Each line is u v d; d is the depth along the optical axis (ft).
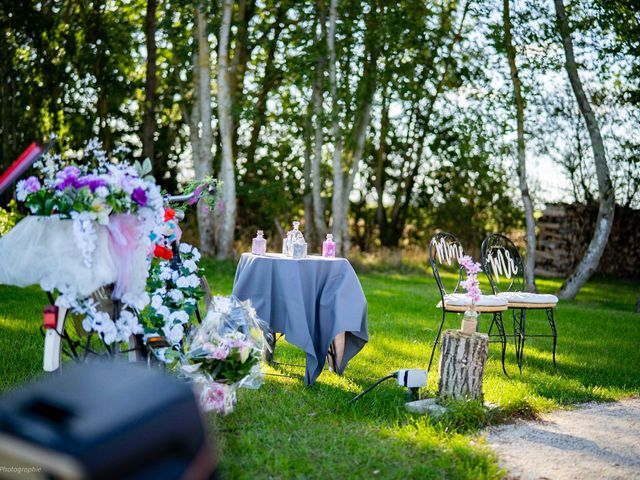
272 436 11.24
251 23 50.49
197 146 45.11
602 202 37.65
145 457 4.10
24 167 8.70
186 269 13.39
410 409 13.26
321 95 45.50
